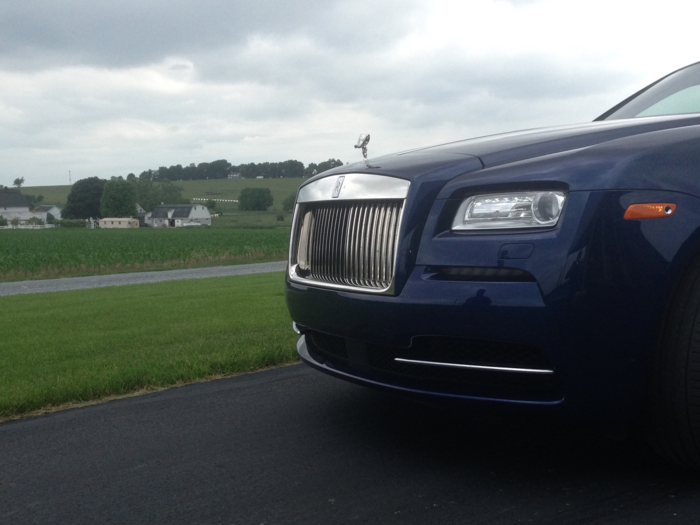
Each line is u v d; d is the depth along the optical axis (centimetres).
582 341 198
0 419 325
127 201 14600
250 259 3150
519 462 238
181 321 658
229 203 17100
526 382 211
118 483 235
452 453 250
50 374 410
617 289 197
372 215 244
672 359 201
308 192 285
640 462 233
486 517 194
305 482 228
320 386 360
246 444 271
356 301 241
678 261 198
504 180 215
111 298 1051
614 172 202
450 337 215
